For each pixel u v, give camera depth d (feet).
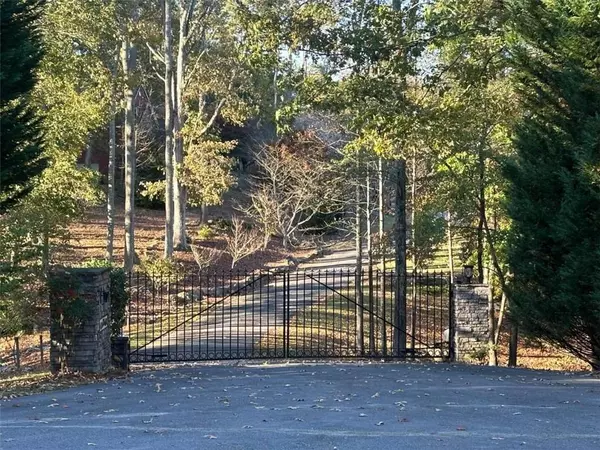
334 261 123.34
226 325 72.59
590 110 42.50
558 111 45.32
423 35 50.39
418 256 73.97
